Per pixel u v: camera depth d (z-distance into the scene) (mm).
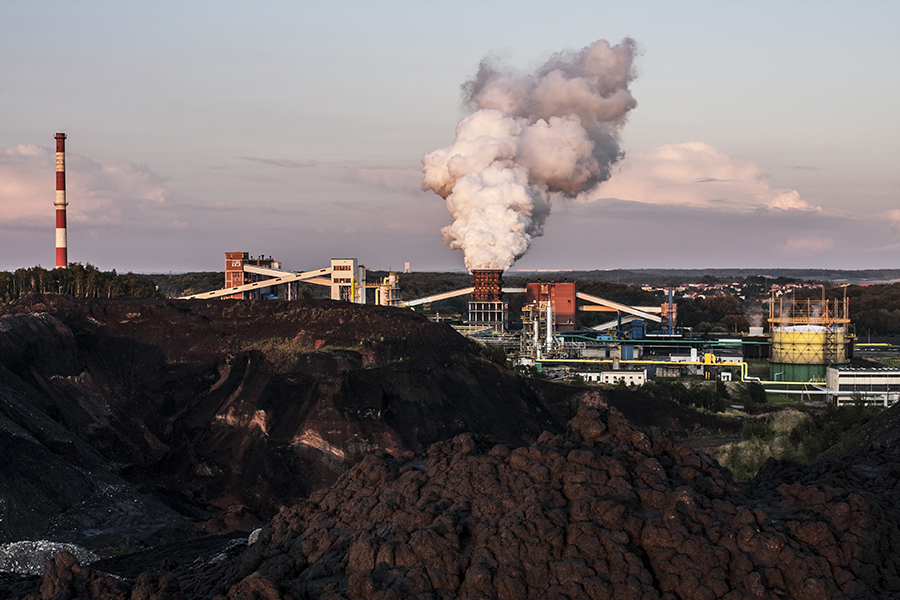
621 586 16625
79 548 41094
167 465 70000
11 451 50812
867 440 41938
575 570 16938
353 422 71312
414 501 20297
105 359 78250
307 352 77438
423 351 83625
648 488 19219
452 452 22844
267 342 79562
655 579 17062
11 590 21297
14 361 68688
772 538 17500
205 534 51844
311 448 69188
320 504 22359
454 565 17391
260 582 16766
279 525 22156
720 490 20031
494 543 17578
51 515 48219
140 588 17922
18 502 47500
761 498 20938
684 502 18625
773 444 69188
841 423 70062
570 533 17688
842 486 22000
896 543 18375
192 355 78375
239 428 70875
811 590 16578
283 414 72000
